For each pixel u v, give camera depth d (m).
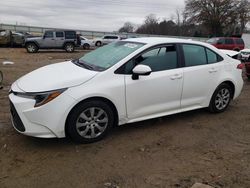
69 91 4.17
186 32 72.44
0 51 23.44
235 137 4.96
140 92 4.75
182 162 4.06
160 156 4.20
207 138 4.88
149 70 4.53
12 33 28.44
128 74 4.66
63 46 24.94
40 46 23.84
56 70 4.79
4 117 5.50
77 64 5.12
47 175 3.64
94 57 5.23
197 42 5.60
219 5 61.50
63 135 4.25
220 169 3.91
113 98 4.49
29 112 4.05
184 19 68.06
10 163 3.89
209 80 5.66
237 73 6.15
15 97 4.25
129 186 3.46
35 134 4.13
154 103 4.99
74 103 4.17
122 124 4.78
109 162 3.99
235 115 6.06
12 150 4.23
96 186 3.45
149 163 4.00
